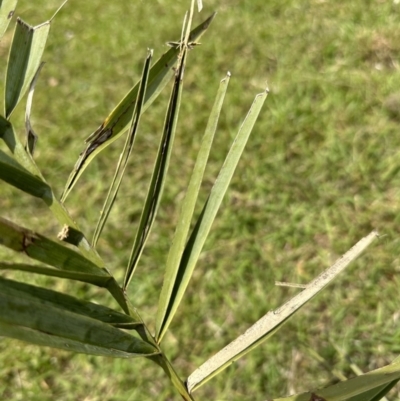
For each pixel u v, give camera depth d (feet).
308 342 4.45
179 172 5.70
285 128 5.89
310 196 5.32
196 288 4.83
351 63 6.48
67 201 5.60
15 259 5.15
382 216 5.08
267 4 7.40
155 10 7.70
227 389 4.30
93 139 1.90
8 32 7.75
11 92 1.80
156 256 5.08
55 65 7.11
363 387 1.65
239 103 6.23
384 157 5.52
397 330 4.42
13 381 4.52
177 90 1.82
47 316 1.38
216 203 1.89
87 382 4.47
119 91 6.71
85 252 1.65
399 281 4.67
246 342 1.79
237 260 4.96
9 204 5.61
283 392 4.24
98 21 7.66
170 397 4.33
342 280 4.73
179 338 4.59
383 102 5.98
